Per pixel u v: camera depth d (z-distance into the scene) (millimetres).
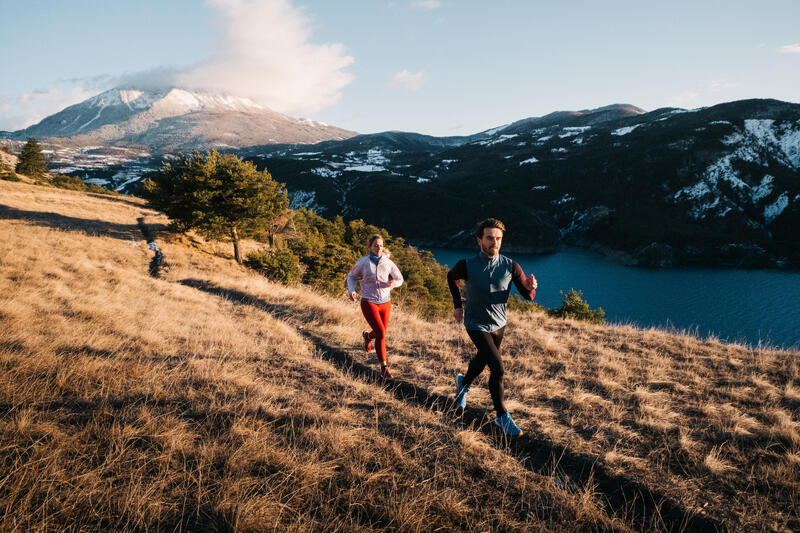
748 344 5703
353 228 66062
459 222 180375
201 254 27578
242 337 5406
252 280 14992
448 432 2916
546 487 2312
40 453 2141
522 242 164250
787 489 2330
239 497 1957
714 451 2723
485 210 182750
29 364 3387
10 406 2691
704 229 163125
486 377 4219
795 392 3736
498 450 2709
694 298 97438
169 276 16578
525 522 2008
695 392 3869
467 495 2201
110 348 4289
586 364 4707
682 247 143000
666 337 6141
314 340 5738
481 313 2982
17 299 6133
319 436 2633
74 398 2934
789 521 2070
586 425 3119
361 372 4426
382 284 4316
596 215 181125
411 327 6633
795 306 88000
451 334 6141
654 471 2521
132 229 29688
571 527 2008
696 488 2355
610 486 2416
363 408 3312
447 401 3549
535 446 2842
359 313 7711
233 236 27656
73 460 2162
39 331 4594
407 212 194250
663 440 2889
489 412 3344
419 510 2002
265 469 2264
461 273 3010
